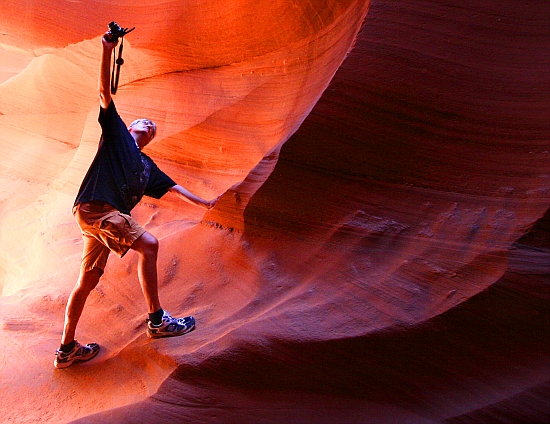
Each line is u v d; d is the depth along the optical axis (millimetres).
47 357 2975
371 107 2877
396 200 2795
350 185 2908
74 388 2723
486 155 2654
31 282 4148
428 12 2932
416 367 2260
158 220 4219
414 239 2645
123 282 3420
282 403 2297
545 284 2213
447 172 2721
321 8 3664
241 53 4430
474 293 2283
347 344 2326
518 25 2793
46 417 2570
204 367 2408
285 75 4035
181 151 4535
